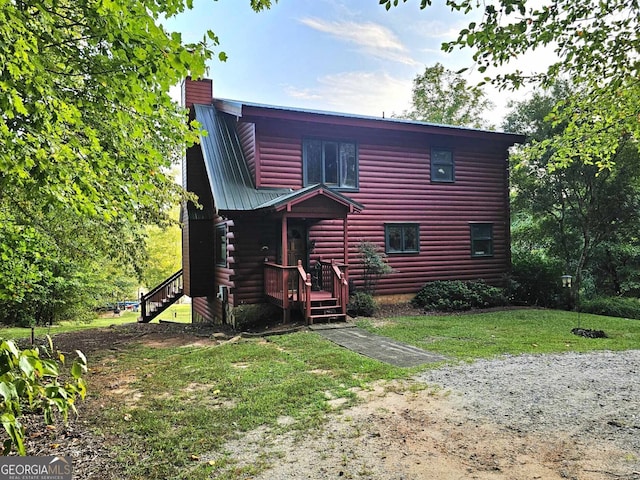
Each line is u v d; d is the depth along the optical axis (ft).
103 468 10.85
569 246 49.16
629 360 20.79
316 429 13.06
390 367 19.61
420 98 92.84
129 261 31.17
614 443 11.83
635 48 13.66
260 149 36.11
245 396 16.16
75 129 12.59
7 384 4.91
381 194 40.88
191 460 11.27
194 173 41.70
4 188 14.08
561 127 43.42
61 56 10.96
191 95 41.96
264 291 35.27
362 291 38.91
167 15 11.35
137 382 18.58
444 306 38.68
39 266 22.29
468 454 11.32
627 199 41.32
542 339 25.89
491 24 12.57
